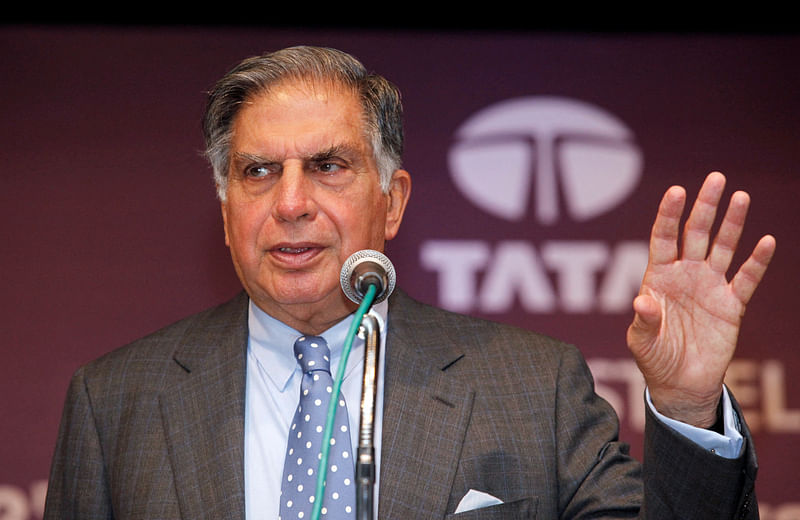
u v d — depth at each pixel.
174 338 3.84
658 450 2.98
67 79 5.96
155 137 5.95
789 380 5.75
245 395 3.62
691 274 3.02
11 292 5.74
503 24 6.09
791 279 5.81
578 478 3.41
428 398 3.52
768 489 5.70
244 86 3.63
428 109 6.02
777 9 6.00
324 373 3.52
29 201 5.83
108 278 5.80
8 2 5.95
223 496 3.32
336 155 3.52
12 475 5.61
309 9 6.05
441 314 3.95
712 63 6.04
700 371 2.97
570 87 6.04
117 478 3.45
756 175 5.93
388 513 3.25
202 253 5.87
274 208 3.47
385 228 3.84
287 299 3.48
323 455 2.58
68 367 5.71
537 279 5.88
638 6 6.03
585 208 5.94
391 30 6.09
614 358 5.80
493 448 3.40
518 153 5.98
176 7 6.03
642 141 5.99
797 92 6.00
